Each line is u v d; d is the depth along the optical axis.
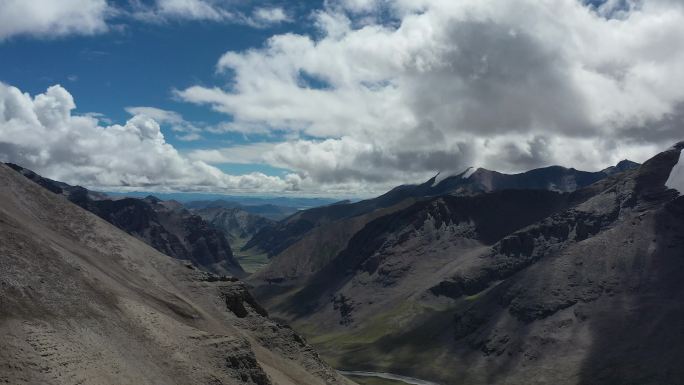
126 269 134.50
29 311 68.12
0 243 77.94
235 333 129.62
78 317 74.94
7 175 144.00
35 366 58.56
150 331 87.00
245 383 90.75
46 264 82.25
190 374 82.38
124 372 69.25
